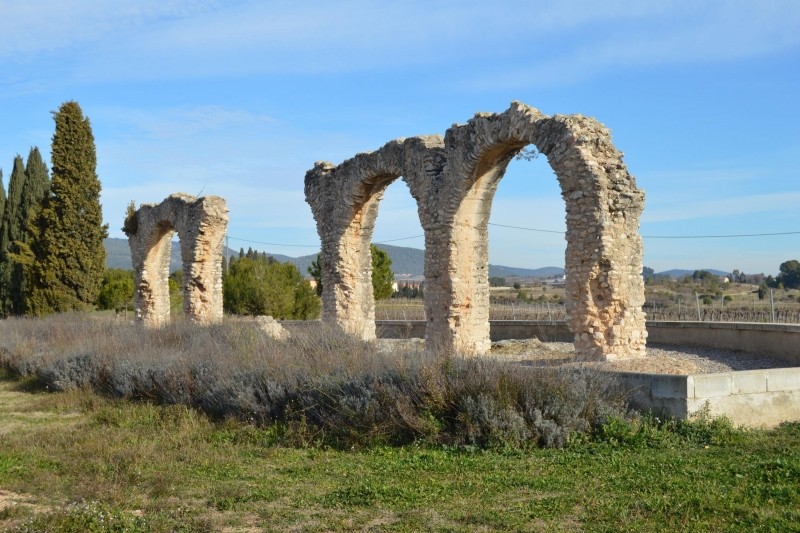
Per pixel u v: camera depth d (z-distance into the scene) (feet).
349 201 76.48
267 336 56.49
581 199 50.93
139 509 24.09
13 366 64.39
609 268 50.01
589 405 31.63
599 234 49.90
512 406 31.37
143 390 46.50
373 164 72.79
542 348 68.08
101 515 22.02
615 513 21.49
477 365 34.71
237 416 38.09
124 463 29.58
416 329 89.51
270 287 126.41
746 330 58.44
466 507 22.76
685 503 21.98
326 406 35.50
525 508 22.39
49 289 118.21
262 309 125.59
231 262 148.05
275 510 23.29
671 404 31.40
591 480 25.04
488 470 26.99
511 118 56.24
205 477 27.73
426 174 65.10
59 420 41.50
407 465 28.22
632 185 51.88
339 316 77.30
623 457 27.86
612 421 30.63
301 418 35.37
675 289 196.54
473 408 31.19
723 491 23.20
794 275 198.80
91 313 121.39
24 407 46.11
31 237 121.39
